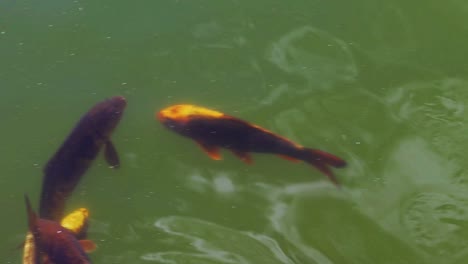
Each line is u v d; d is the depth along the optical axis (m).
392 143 2.99
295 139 2.99
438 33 3.26
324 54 3.17
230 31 3.20
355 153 2.97
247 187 2.92
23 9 3.24
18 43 3.15
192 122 2.89
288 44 3.18
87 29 3.19
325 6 3.30
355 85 3.11
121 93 3.05
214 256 2.82
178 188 2.91
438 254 2.82
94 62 3.12
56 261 2.65
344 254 2.82
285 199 2.90
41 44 3.15
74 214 2.80
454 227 2.86
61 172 2.85
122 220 2.87
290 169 2.94
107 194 2.90
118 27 3.20
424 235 2.85
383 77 3.13
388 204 2.89
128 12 3.24
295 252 2.82
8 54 3.13
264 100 3.06
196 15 3.24
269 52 3.16
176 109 2.92
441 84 3.12
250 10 3.26
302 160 2.86
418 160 2.97
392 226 2.86
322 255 2.82
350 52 3.18
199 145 2.91
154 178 2.93
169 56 3.13
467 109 3.07
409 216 2.88
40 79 3.08
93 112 2.91
